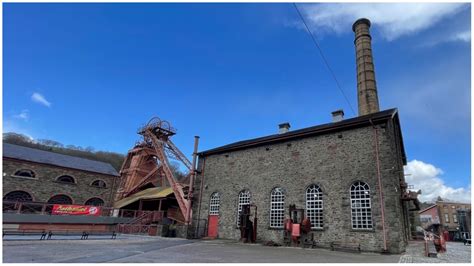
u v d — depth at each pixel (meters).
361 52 30.97
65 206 24.69
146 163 39.69
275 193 19.17
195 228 22.42
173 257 10.12
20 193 29.41
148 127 37.88
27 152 32.00
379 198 15.01
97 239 17.72
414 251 15.11
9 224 21.14
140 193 36.16
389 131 16.16
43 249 11.30
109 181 36.56
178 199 28.17
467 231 41.06
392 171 15.05
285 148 19.69
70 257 9.35
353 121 17.27
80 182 33.88
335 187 16.69
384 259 11.40
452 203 60.69
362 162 16.14
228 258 10.25
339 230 15.77
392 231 14.19
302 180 18.14
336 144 17.48
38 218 22.58
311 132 18.48
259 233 18.75
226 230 20.69
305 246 16.06
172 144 36.78
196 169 24.25
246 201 20.45
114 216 29.52
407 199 16.52
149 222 27.55
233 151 22.56
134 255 10.35
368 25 31.97
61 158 34.75
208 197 22.66
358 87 30.25
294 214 17.33
